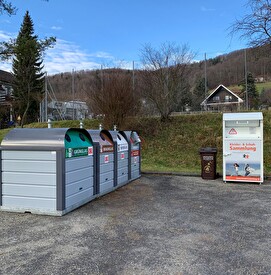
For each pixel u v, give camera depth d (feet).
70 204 18.54
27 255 12.10
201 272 10.64
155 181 30.01
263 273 10.57
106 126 48.78
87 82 63.82
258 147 28.60
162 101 53.88
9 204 18.53
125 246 13.04
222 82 122.52
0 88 140.15
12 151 18.40
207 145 45.42
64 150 17.65
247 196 23.17
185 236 14.28
